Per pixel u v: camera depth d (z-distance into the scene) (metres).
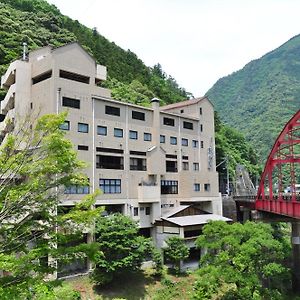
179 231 41.81
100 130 41.34
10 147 12.58
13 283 10.52
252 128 153.38
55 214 13.09
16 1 105.62
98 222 33.09
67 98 38.34
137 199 44.22
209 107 58.31
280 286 34.91
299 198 32.41
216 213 54.41
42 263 11.95
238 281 28.12
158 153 47.25
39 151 12.47
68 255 12.03
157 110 48.41
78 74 39.91
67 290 17.22
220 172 85.69
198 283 29.45
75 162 12.80
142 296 32.75
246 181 91.69
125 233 32.69
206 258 31.08
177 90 144.00
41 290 10.50
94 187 39.44
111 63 106.06
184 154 52.56
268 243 28.44
